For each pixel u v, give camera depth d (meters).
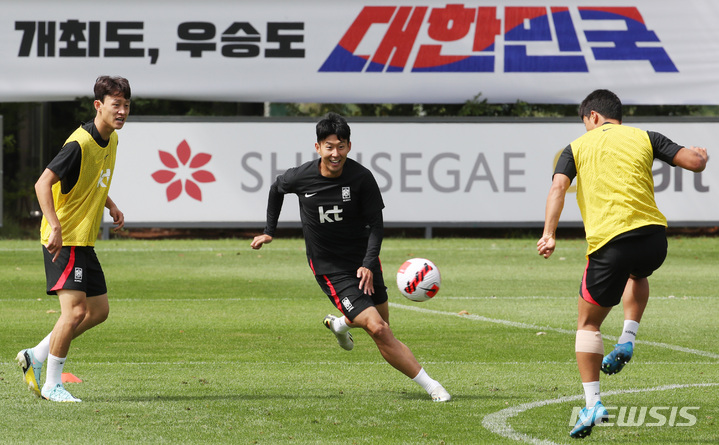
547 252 19.84
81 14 79.19
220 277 54.97
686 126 77.56
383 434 19.53
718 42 78.81
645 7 79.00
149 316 39.88
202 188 77.12
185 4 79.31
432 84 79.81
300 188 23.08
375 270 23.55
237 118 77.00
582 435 18.92
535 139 77.19
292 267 60.03
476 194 77.38
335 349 31.92
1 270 57.16
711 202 77.12
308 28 79.50
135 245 73.62
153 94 79.38
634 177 19.62
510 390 24.61
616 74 79.44
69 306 22.41
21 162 100.12
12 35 79.06
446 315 40.81
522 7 79.56
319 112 98.19
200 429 19.81
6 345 31.89
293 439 19.03
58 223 21.39
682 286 51.12
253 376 26.66
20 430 19.55
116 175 76.62
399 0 79.44
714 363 29.12
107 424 20.19
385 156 77.19
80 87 79.38
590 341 19.58
